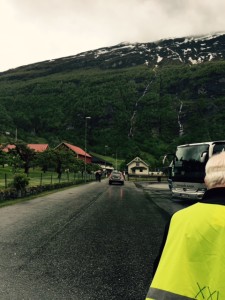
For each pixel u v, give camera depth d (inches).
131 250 295.6
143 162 4950.8
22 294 188.9
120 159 6520.7
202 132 7224.4
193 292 57.2
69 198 820.6
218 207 62.1
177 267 59.2
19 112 7598.4
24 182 778.8
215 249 58.4
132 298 187.8
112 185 1770.4
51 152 1809.8
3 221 430.0
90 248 298.4
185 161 712.4
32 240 322.7
